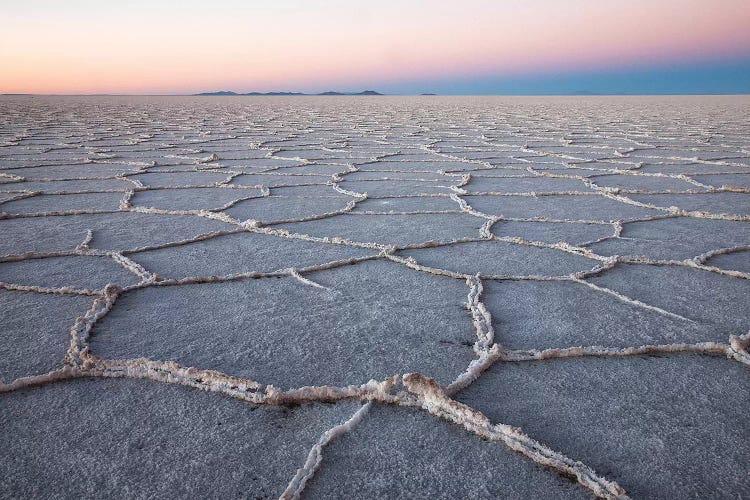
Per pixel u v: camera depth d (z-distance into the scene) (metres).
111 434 1.17
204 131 10.36
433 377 1.41
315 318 1.77
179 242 2.66
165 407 1.27
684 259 2.46
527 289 2.06
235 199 3.87
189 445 1.13
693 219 3.32
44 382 1.37
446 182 4.71
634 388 1.35
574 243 2.74
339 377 1.41
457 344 1.60
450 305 1.89
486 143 8.18
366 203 3.80
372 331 1.68
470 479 1.03
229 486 1.02
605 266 2.30
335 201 3.85
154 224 3.10
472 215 3.42
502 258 2.47
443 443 1.14
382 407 1.26
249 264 2.35
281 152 7.04
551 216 3.42
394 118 15.05
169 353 1.52
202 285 2.08
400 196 4.05
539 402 1.29
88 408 1.26
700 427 1.20
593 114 16.67
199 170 5.36
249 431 1.18
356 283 2.11
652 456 1.10
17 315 1.78
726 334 1.67
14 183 4.50
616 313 1.83
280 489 1.01
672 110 19.19
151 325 1.71
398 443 1.14
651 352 1.54
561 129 10.81
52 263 2.35
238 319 1.76
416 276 2.20
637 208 3.65
